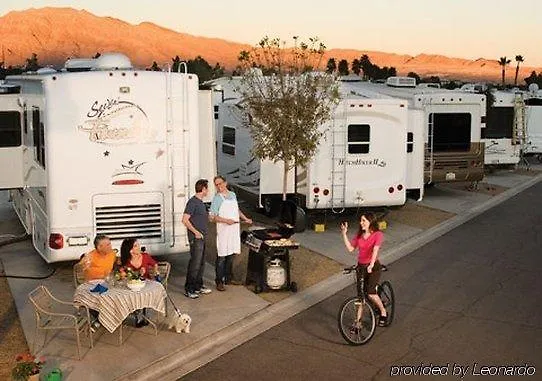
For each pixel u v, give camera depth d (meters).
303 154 12.55
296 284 9.73
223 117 16.39
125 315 7.37
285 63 12.91
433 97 17.86
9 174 13.17
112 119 9.55
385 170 13.77
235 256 11.57
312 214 14.43
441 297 9.62
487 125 22.89
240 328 8.22
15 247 12.21
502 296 9.68
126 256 8.13
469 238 13.81
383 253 12.38
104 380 6.68
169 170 9.87
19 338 7.75
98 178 9.57
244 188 15.08
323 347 7.68
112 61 10.78
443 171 18.23
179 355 7.34
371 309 7.79
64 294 9.43
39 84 9.80
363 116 13.48
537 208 17.61
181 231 10.03
